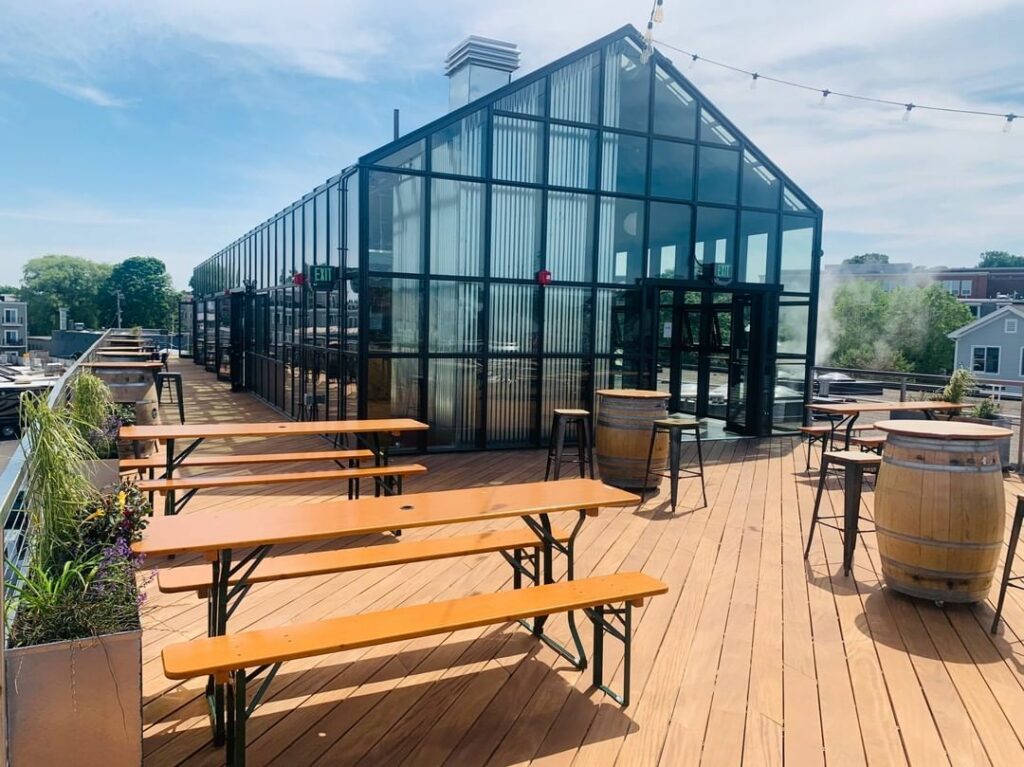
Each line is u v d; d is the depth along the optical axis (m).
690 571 4.82
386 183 8.30
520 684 3.27
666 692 3.23
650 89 9.66
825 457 5.14
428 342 8.62
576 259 9.39
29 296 83.06
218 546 2.79
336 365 9.16
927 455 4.19
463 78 10.02
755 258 10.57
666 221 9.91
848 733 2.93
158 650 3.49
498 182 8.84
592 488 4.00
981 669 3.49
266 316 13.54
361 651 3.56
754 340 10.62
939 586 4.17
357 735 2.83
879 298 41.31
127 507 2.88
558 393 9.41
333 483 7.04
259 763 2.63
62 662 2.17
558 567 4.81
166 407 12.88
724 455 9.25
